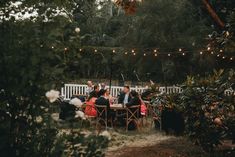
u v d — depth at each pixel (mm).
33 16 5082
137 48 29984
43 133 4684
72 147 4684
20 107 4707
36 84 4621
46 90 4605
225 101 9344
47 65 4602
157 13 29828
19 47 4695
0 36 4770
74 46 5117
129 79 33000
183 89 9984
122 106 14523
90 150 4691
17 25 4867
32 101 4664
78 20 37656
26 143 4672
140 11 30109
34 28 4793
